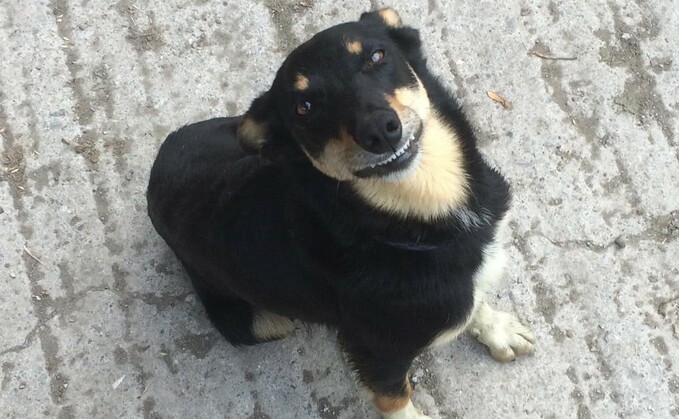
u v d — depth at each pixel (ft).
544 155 4.08
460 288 3.19
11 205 3.98
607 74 4.21
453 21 4.28
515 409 3.74
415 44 3.20
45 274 3.90
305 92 2.99
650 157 4.08
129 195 4.02
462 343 3.82
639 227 3.98
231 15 4.29
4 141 4.06
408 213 3.08
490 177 3.26
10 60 4.17
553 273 3.91
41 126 4.09
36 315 3.84
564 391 3.75
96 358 3.80
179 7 4.29
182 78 4.19
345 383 3.78
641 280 3.90
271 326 3.69
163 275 3.92
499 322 3.75
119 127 4.11
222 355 3.82
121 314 3.86
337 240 3.10
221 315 3.70
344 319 3.29
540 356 3.80
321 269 3.17
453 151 3.12
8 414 3.72
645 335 3.82
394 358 3.33
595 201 4.01
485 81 4.21
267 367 3.80
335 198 3.07
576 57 4.24
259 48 4.25
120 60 4.20
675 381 3.76
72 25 4.24
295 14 4.30
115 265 3.93
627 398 3.74
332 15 4.30
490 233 3.25
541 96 4.17
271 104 3.12
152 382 3.78
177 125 4.14
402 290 3.11
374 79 2.99
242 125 3.18
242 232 3.27
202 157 3.45
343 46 3.00
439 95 3.18
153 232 3.97
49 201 3.99
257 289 3.38
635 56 4.24
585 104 4.17
